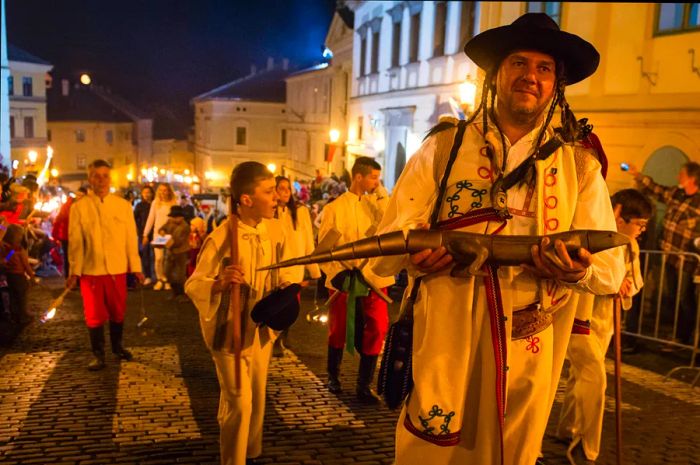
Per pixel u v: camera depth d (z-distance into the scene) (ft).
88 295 20.30
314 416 16.85
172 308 29.91
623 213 15.43
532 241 6.68
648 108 32.91
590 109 36.86
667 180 31.89
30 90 169.89
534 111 7.09
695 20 30.50
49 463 13.75
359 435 15.69
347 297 17.65
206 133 168.76
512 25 6.98
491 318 6.95
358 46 83.92
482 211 7.10
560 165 7.22
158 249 35.19
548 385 7.39
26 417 16.34
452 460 7.30
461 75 53.21
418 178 7.45
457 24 53.78
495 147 7.17
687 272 24.38
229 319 12.17
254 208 12.37
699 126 30.07
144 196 39.81
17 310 26.14
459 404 7.09
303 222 19.63
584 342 14.11
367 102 79.56
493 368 7.00
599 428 14.21
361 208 18.37
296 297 12.41
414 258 6.88
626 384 20.35
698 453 15.07
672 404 18.52
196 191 141.49
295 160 135.95
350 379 20.04
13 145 166.81
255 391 13.56
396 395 7.52
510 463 7.32
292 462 14.10
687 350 24.39
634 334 24.12
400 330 7.57
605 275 7.07
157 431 15.57
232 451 12.38
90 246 20.17
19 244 25.88
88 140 204.23
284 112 165.17
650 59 32.94
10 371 20.17
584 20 37.45
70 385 18.89
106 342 23.71
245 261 12.41
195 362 21.42
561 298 7.27
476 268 6.60
